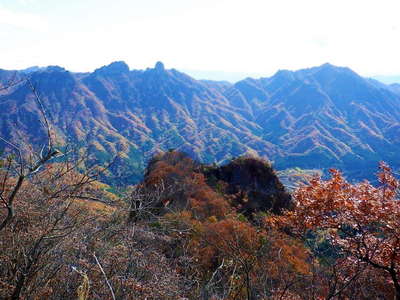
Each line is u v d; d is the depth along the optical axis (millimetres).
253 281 5688
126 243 4691
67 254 4109
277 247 7500
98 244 4422
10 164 3088
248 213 26578
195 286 5793
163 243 6125
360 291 6527
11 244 3721
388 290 7516
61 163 3357
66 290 4062
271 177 34000
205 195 22500
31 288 3758
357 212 7848
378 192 8703
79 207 4109
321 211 8289
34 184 3738
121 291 4301
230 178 32312
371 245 7797
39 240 3492
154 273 4887
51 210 3758
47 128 3168
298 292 6020
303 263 7637
